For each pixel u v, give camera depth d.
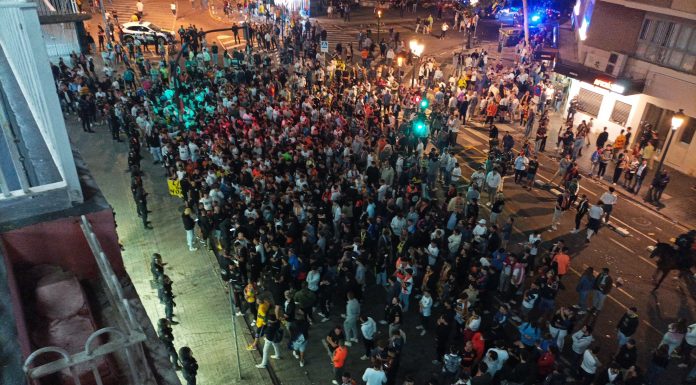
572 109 31.11
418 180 21.06
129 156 22.50
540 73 35.12
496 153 24.88
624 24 27.62
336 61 37.66
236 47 43.81
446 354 13.53
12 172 4.11
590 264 19.77
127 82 32.47
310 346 15.52
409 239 17.62
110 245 3.95
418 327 16.27
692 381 14.56
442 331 14.23
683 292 18.53
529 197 24.08
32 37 3.38
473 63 39.25
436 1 57.38
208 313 16.47
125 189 22.88
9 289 3.27
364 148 23.48
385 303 17.28
